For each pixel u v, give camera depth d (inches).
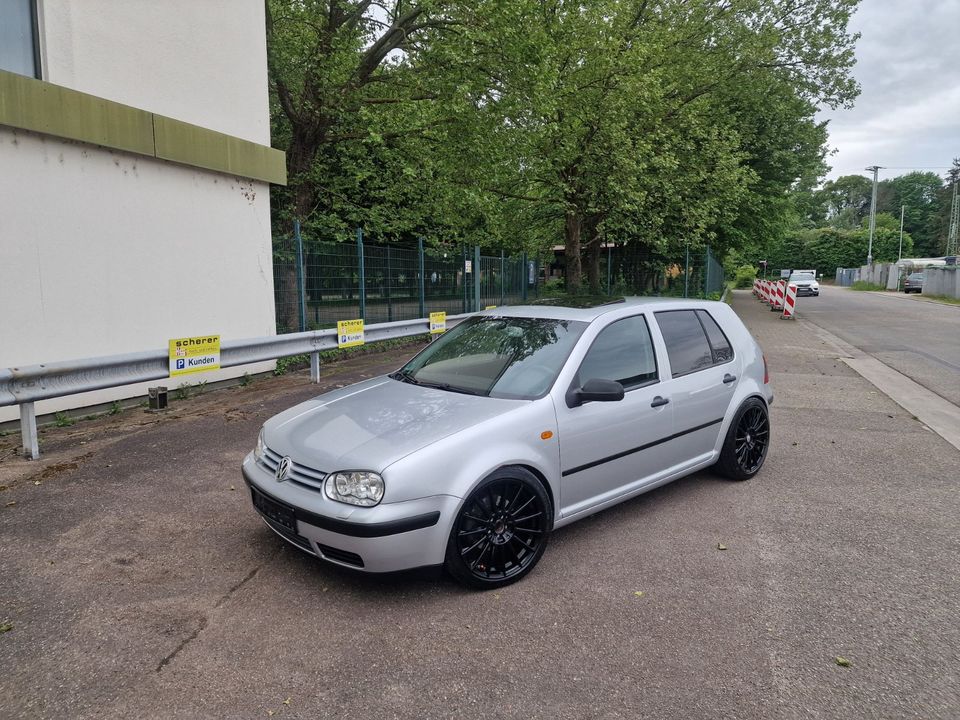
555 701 98.6
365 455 124.8
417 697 99.1
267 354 316.8
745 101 824.9
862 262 3139.8
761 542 157.5
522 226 804.6
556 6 550.3
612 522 169.8
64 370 218.1
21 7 247.0
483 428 132.3
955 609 126.6
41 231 248.2
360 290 478.3
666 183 647.1
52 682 101.5
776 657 110.3
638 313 177.2
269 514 135.6
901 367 436.1
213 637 114.5
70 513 167.3
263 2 359.6
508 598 129.6
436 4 453.1
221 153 326.6
